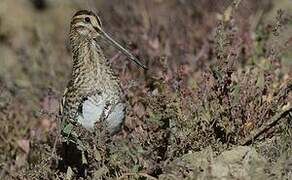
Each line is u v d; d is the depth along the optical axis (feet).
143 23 49.65
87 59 36.17
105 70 35.86
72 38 37.52
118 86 36.17
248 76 36.47
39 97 44.78
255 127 34.12
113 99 35.83
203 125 33.65
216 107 34.09
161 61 41.29
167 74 38.58
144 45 45.62
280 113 34.14
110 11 52.75
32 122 41.39
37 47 55.01
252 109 34.32
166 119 34.06
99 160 31.71
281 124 33.73
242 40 42.06
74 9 67.21
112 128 36.17
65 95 36.76
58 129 34.58
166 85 36.37
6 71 51.13
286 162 28.94
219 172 29.58
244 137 33.91
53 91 42.01
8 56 57.41
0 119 40.27
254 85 35.27
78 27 37.35
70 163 37.09
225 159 30.73
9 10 67.15
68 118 36.19
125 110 36.58
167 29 48.62
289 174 29.40
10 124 40.50
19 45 58.65
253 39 42.91
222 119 34.01
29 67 49.88
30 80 48.21
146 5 52.65
